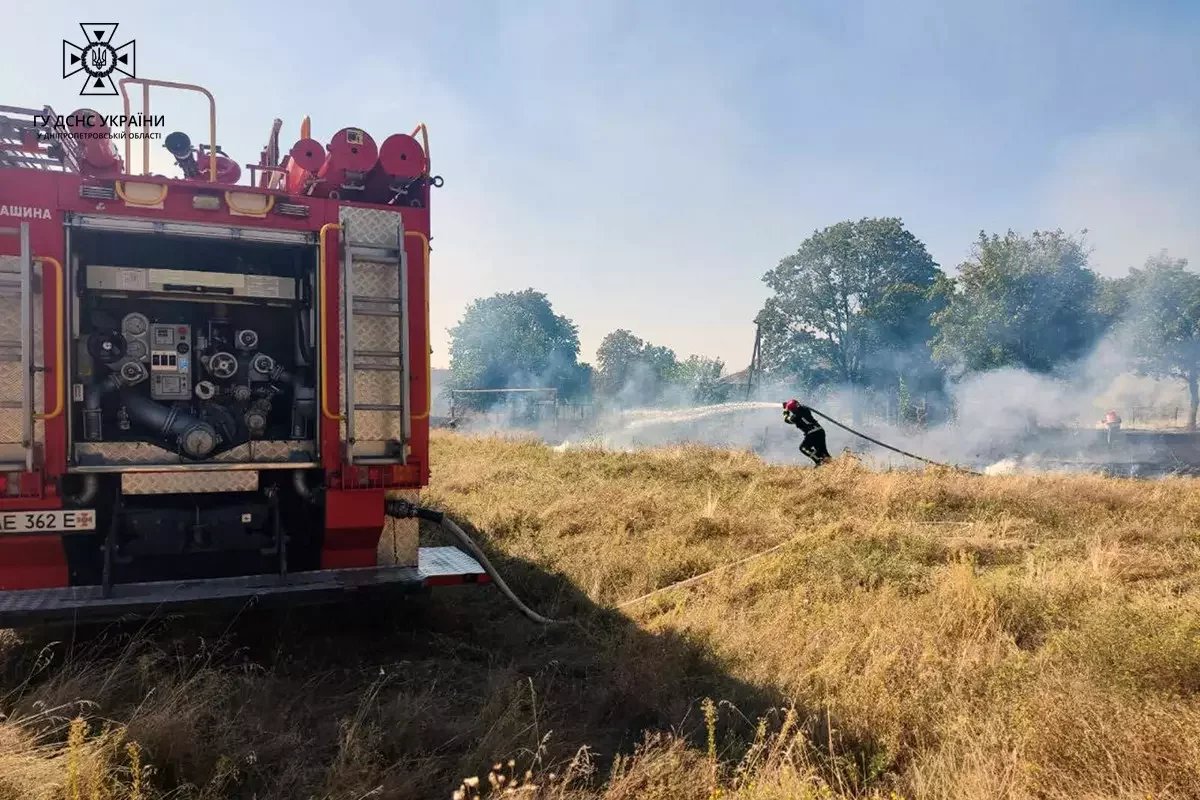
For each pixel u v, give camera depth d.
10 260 4.38
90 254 4.95
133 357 5.18
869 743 3.52
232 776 3.24
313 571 5.23
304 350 5.41
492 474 12.62
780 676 4.23
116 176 4.61
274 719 3.89
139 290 4.99
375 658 4.96
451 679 4.63
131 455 4.74
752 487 10.80
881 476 11.48
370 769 3.28
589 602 5.99
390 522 5.36
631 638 4.91
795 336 67.69
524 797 2.96
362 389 5.07
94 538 4.79
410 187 5.37
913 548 7.09
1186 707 3.41
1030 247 45.44
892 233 65.00
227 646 4.81
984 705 3.75
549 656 5.00
